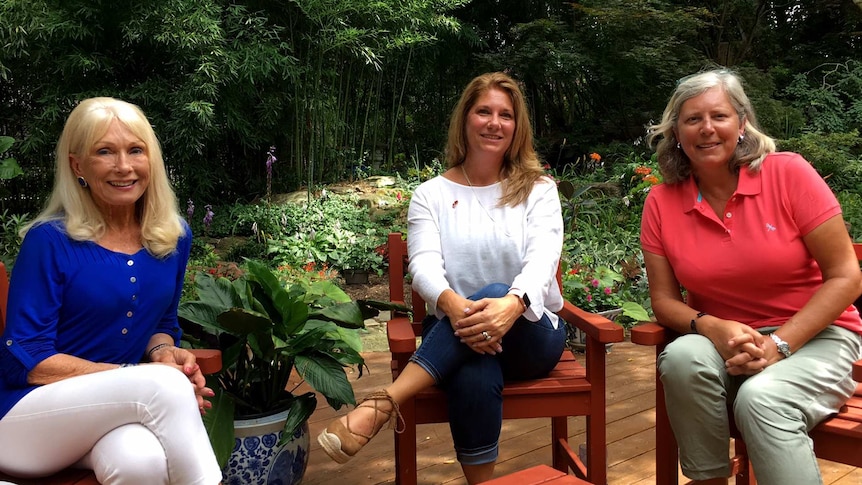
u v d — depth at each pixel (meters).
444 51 7.89
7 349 1.26
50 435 1.22
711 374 1.41
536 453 2.13
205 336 1.84
